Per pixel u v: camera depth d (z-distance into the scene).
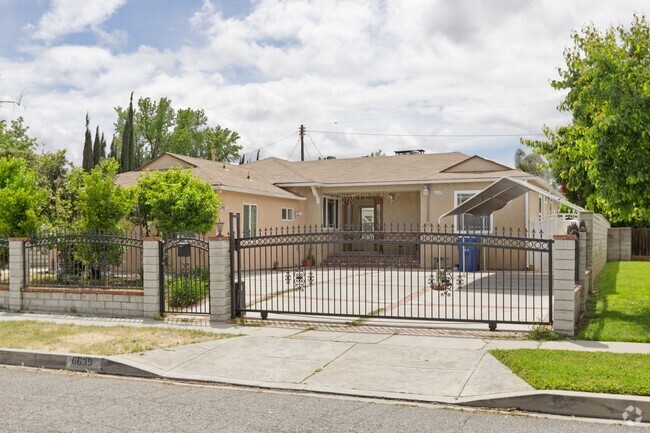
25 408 6.16
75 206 15.86
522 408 6.16
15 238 12.68
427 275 19.89
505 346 8.52
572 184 14.38
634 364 7.11
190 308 12.41
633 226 30.56
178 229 16.86
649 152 10.46
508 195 17.11
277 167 28.48
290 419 5.79
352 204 29.55
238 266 11.30
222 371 7.61
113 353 8.36
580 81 11.81
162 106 59.47
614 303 12.11
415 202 27.59
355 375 7.31
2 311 12.59
